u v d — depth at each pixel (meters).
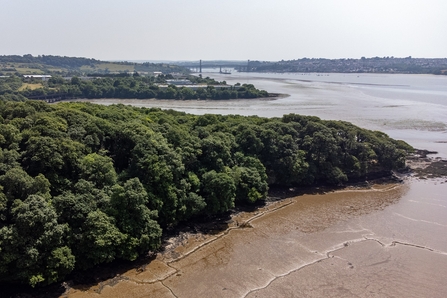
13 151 46.69
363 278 46.41
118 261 47.91
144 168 53.84
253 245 54.88
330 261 50.47
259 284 44.66
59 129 54.91
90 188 47.75
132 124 61.97
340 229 61.03
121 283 44.06
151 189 53.91
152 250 51.12
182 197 57.16
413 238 57.88
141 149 55.50
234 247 54.16
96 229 43.94
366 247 54.72
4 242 37.97
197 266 48.47
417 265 49.78
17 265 38.47
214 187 60.53
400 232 60.03
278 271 47.72
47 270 39.97
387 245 55.44
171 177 55.72
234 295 42.31
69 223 44.16
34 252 38.91
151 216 51.00
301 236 58.22
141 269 47.12
